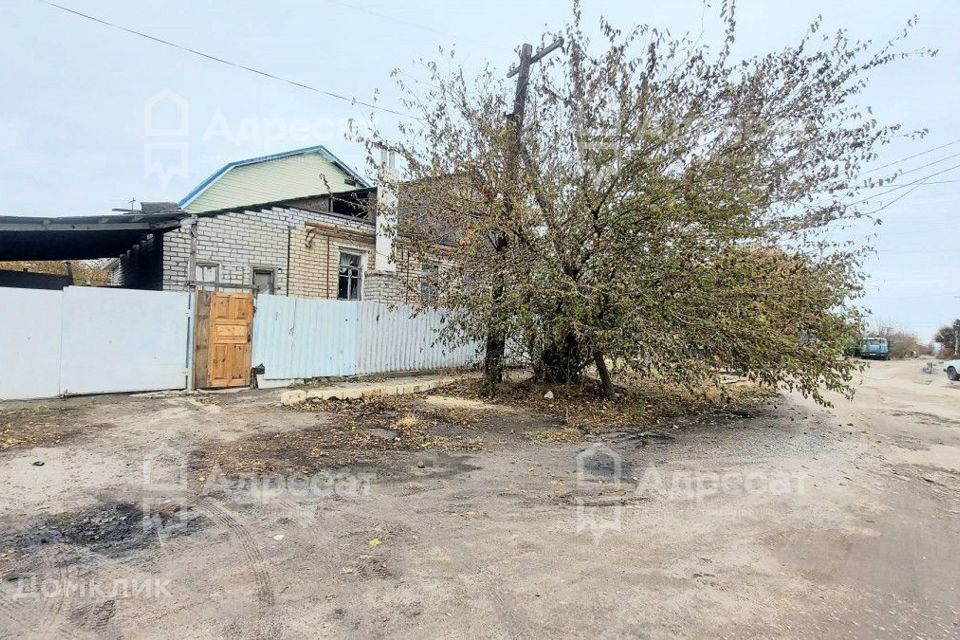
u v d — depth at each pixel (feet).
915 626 9.00
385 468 16.49
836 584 10.41
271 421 21.53
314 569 10.00
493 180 26.91
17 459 15.33
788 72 24.29
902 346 171.53
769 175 25.02
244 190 51.93
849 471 18.97
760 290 24.62
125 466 15.28
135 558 10.19
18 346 23.02
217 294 27.96
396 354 36.88
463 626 8.38
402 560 10.53
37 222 25.84
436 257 29.45
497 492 14.85
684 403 31.01
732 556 11.46
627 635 8.32
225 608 8.62
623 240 24.56
